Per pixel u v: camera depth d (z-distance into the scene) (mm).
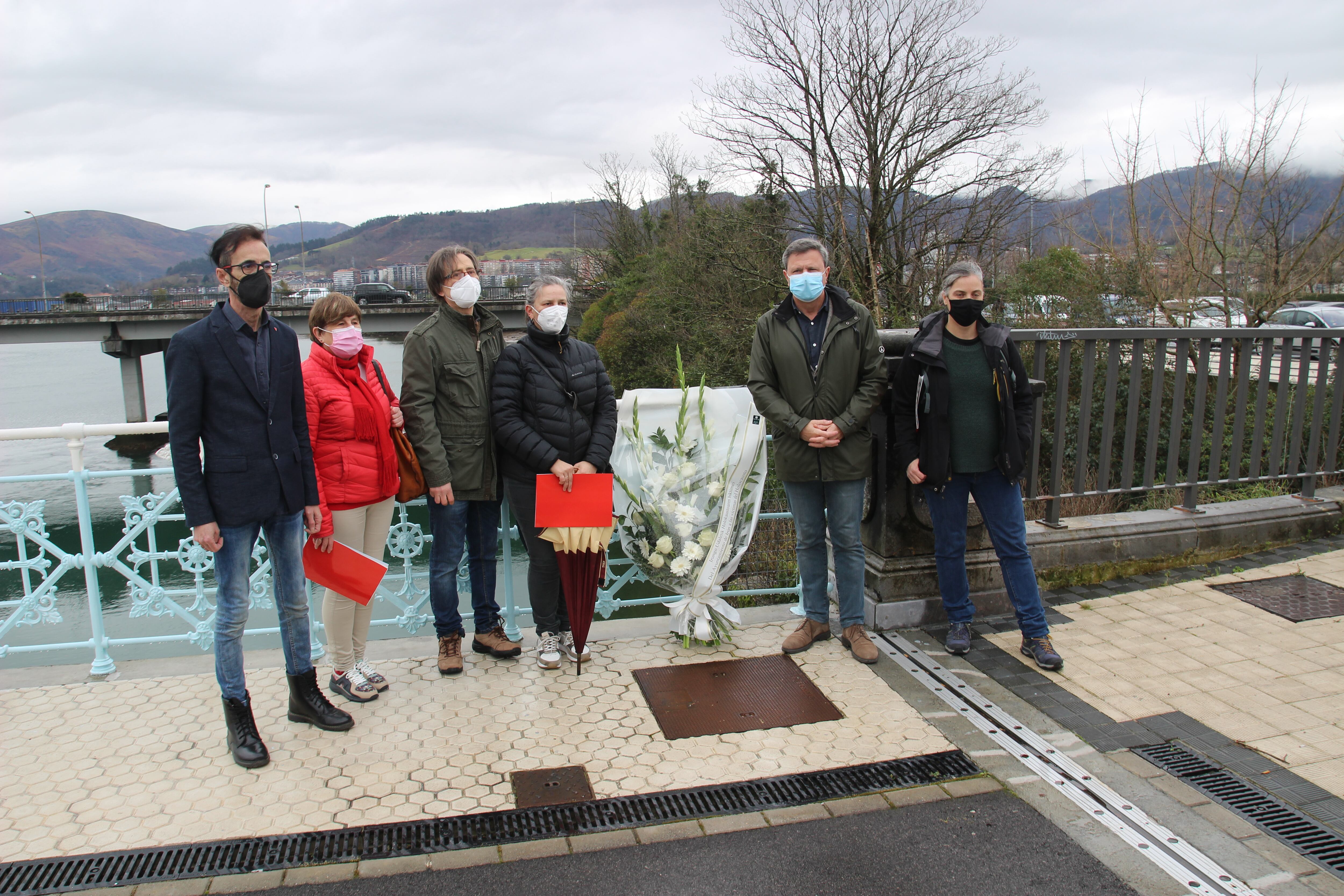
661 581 3713
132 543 3453
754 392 3512
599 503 3254
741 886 2121
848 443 3400
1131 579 4160
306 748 2816
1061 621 3711
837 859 2221
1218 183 12828
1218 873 2117
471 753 2777
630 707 3100
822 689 3223
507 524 3756
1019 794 2492
